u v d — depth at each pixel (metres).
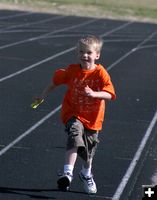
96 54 15.17
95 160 18.98
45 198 15.38
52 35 57.06
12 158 18.58
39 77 33.75
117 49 50.19
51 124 23.27
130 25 76.44
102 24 74.62
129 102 28.78
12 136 21.16
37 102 15.81
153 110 27.55
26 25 65.56
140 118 25.67
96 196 15.84
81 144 14.81
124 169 18.42
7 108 25.61
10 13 79.06
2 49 44.28
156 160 19.72
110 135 22.28
